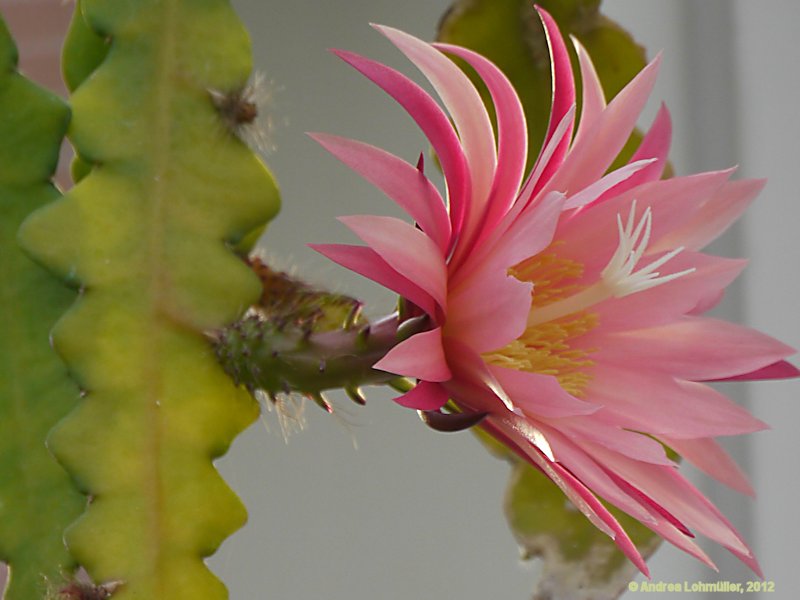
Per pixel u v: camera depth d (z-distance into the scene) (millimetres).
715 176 601
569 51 644
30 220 583
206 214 594
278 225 803
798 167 763
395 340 580
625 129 597
